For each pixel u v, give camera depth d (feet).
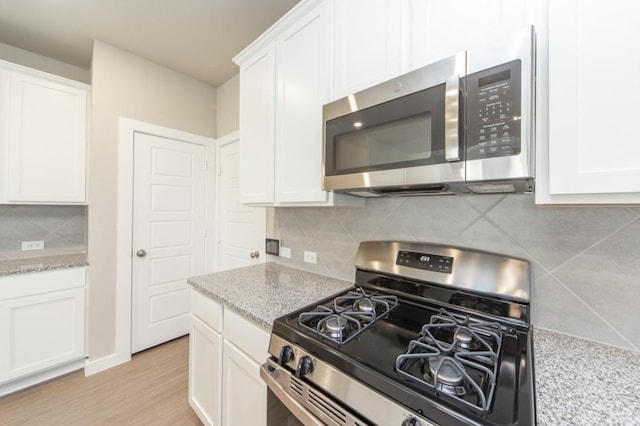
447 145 2.56
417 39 3.14
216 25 6.48
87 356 6.91
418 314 3.43
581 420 1.76
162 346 8.20
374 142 3.28
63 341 6.54
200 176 9.16
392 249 4.21
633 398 1.97
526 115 2.25
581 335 2.85
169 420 5.32
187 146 8.84
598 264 2.77
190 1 5.73
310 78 4.30
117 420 5.32
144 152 7.89
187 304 8.84
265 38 5.11
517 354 2.50
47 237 7.80
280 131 4.87
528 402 1.87
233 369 4.04
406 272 3.95
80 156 7.23
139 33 6.77
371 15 3.54
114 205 7.33
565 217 2.95
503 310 3.16
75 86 7.16
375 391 2.15
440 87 2.69
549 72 2.20
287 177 4.71
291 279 5.17
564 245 2.95
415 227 4.11
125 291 7.49
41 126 6.70
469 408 1.81
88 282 6.93
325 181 3.82
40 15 6.14
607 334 2.72
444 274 3.61
